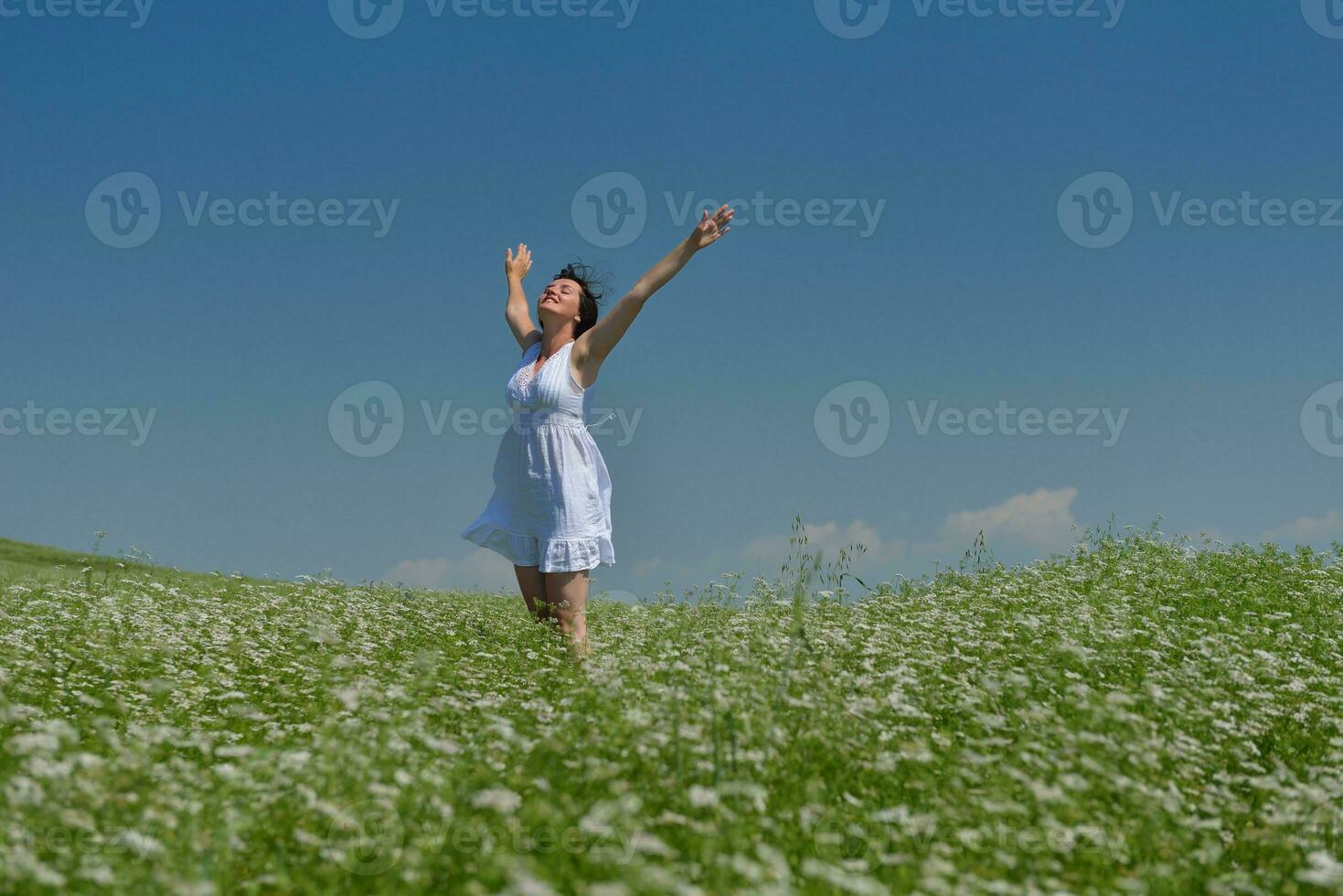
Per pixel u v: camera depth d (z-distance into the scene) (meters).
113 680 5.90
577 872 2.96
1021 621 7.17
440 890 2.91
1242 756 4.62
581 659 6.71
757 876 2.79
